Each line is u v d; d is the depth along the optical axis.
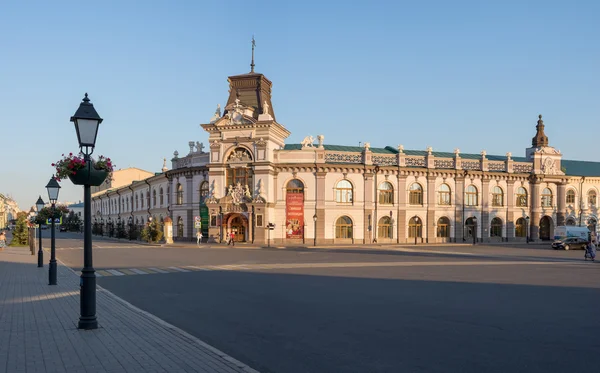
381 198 64.75
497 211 69.44
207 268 29.39
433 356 9.69
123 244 64.69
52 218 21.61
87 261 11.90
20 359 8.98
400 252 47.97
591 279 23.98
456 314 14.18
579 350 10.14
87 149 11.95
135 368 8.45
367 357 9.61
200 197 67.62
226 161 63.69
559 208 72.12
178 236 70.25
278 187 62.94
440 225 66.81
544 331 11.95
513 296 17.86
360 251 49.44
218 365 8.67
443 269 29.20
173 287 20.34
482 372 8.66
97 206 128.50
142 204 86.75
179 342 10.40
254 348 10.33
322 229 62.19
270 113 70.00
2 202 192.62
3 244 49.56
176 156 72.69
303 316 13.84
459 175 67.69
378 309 15.00
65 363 8.72
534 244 66.06
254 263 33.28
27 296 17.59
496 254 45.66
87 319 11.75
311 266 30.80
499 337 11.30
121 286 20.77
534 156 71.38
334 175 63.09
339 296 17.72
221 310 14.82
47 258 38.00
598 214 74.44
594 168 79.44
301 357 9.62
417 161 66.38
